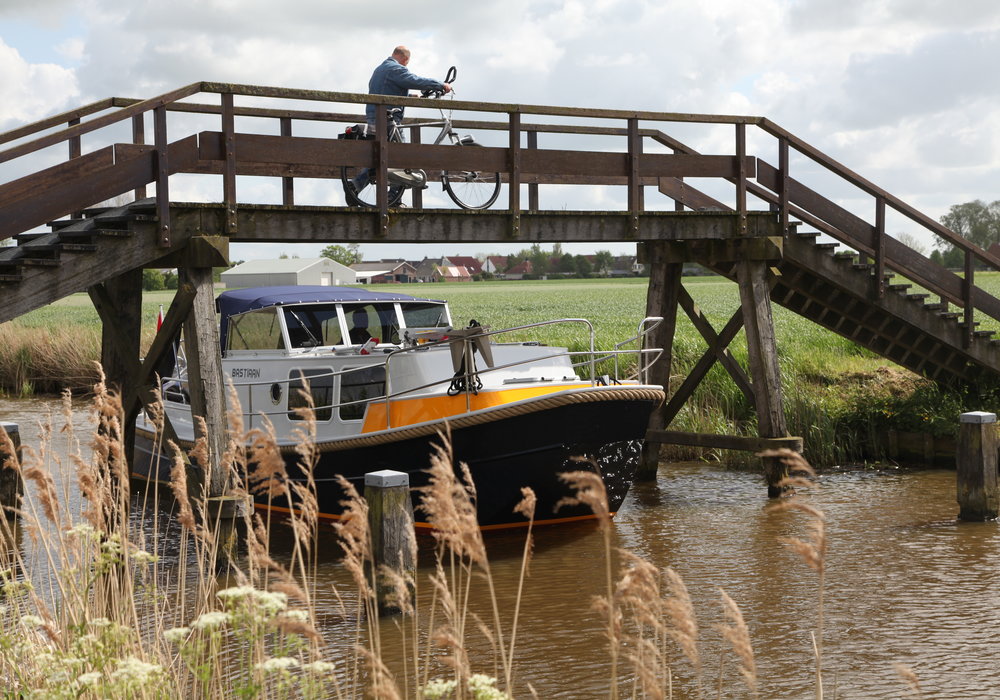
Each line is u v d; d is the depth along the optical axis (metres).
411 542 5.06
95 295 11.20
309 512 4.70
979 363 16.06
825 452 16.09
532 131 13.49
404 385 11.48
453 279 146.38
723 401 17.73
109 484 6.04
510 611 8.59
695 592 9.10
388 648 7.52
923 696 6.53
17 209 8.89
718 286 76.38
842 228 14.57
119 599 6.00
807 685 6.75
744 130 13.62
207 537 6.02
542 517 11.77
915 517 12.19
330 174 13.68
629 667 7.12
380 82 12.41
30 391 26.55
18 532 11.09
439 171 13.05
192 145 9.80
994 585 9.20
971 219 135.88
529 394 11.32
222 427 9.81
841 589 9.12
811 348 23.06
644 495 14.02
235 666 6.00
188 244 9.84
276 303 12.33
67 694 4.09
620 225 12.82
